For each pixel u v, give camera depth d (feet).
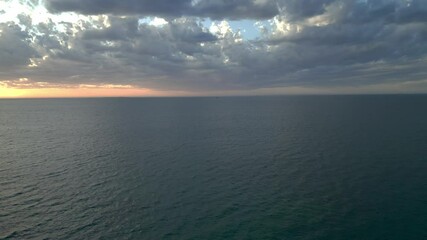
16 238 102.37
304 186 149.28
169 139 279.08
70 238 103.04
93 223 113.09
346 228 108.78
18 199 133.90
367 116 455.22
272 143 255.09
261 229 108.88
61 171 175.22
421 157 197.47
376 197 134.51
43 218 116.47
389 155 204.13
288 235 104.94
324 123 381.60
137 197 136.98
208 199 134.72
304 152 218.79
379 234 104.68
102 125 389.80
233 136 294.46
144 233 106.63
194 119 466.70
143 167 183.73
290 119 444.14
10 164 189.88
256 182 156.04
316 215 118.73
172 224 112.57
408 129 311.68
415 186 146.30
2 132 328.70
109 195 139.13
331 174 167.12
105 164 190.60
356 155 206.08
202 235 105.19
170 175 168.35
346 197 135.13
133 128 357.20
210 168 181.47
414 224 110.42
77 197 136.46
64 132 326.85
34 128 363.76
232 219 116.26
